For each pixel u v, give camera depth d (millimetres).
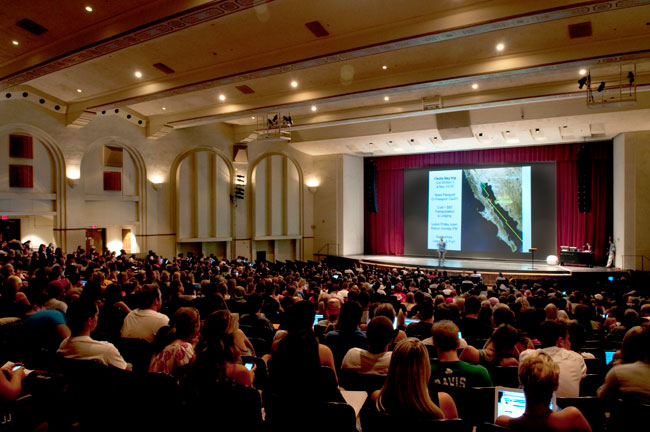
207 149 22000
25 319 4445
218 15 8641
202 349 2920
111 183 19031
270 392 2883
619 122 17219
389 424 2314
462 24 9031
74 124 17422
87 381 3299
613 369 3215
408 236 25031
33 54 11367
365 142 21984
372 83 13594
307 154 25016
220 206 22375
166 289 8148
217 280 8719
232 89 15508
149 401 3010
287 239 24922
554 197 21578
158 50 12164
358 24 9938
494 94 15305
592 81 13836
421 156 24438
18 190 16594
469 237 23406
